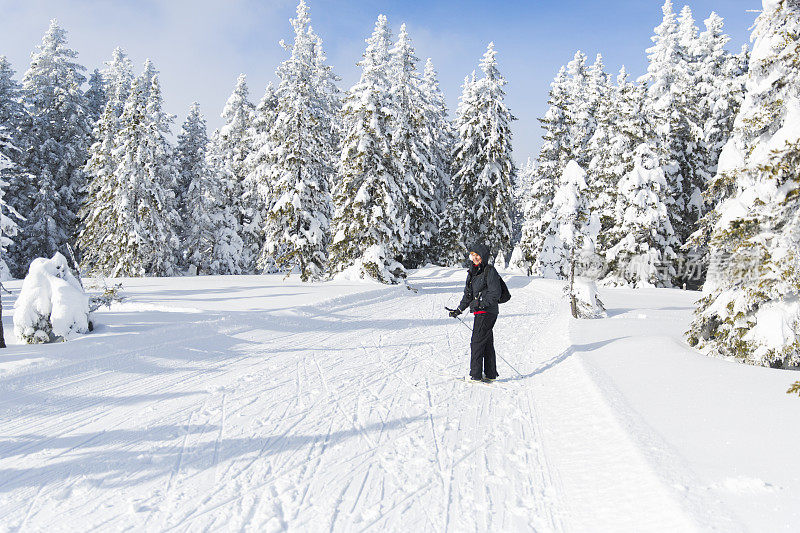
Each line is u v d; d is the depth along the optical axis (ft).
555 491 11.27
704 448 11.91
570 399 17.90
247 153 114.01
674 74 96.43
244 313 34.40
